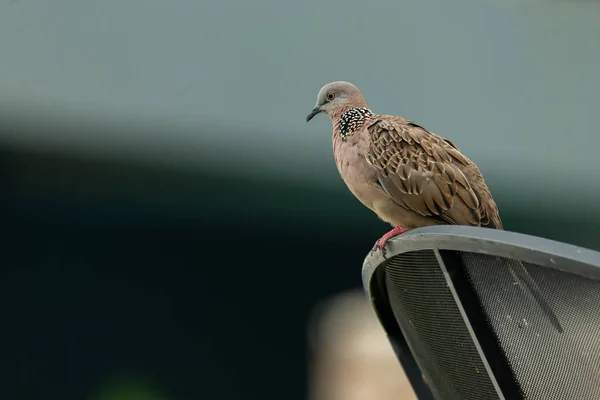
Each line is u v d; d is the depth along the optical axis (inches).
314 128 535.5
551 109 582.6
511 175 566.9
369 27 556.7
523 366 161.0
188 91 516.4
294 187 551.5
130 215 600.1
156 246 627.2
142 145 521.3
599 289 141.9
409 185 286.8
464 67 569.6
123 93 504.7
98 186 550.6
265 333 641.0
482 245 150.9
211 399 622.8
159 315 622.8
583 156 578.9
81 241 609.0
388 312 213.9
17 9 497.4
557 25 605.0
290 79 534.6
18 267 595.2
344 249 644.7
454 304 172.4
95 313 609.0
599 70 601.6
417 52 561.3
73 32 503.5
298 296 649.6
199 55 522.6
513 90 577.0
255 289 644.7
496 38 584.1
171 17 524.7
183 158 530.3
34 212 584.7
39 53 494.3
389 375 393.1
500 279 157.2
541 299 151.8
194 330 628.1
